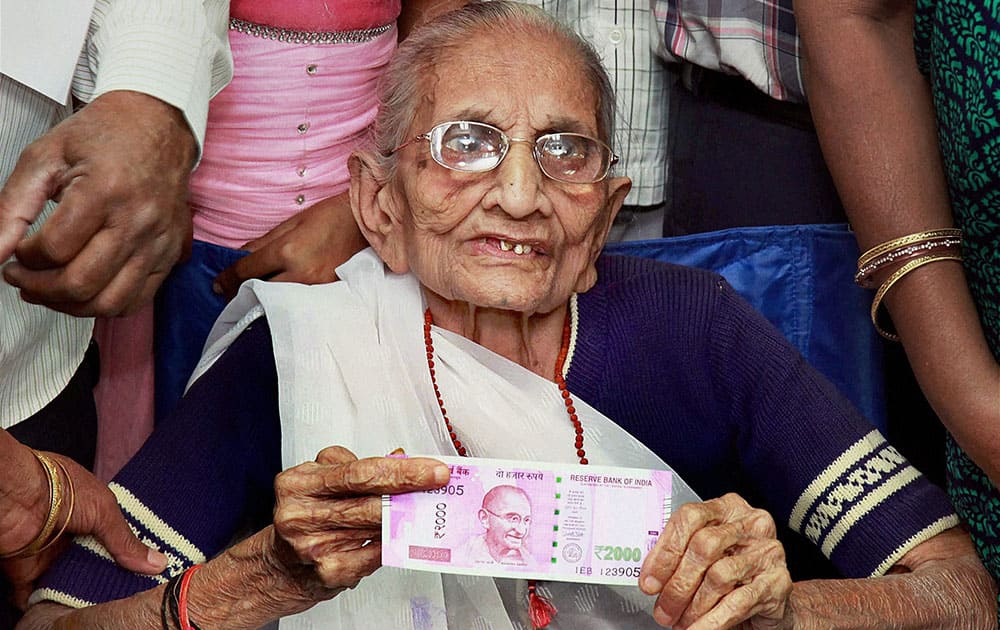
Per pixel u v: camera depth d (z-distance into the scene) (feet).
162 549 5.60
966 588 5.46
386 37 6.94
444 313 5.81
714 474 6.13
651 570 4.62
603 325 5.88
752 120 7.14
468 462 4.63
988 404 5.31
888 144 5.66
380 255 5.86
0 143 5.65
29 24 5.45
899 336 5.79
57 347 6.26
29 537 5.34
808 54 5.88
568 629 5.70
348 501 4.67
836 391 5.96
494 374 5.70
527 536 4.64
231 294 6.75
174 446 5.78
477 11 5.62
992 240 5.27
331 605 5.51
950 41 5.12
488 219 5.35
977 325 5.49
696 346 5.91
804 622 5.08
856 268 6.98
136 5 5.58
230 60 6.14
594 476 4.66
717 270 6.95
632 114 7.63
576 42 5.60
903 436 7.79
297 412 5.64
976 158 5.09
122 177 5.15
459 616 5.61
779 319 6.98
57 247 5.05
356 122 6.91
